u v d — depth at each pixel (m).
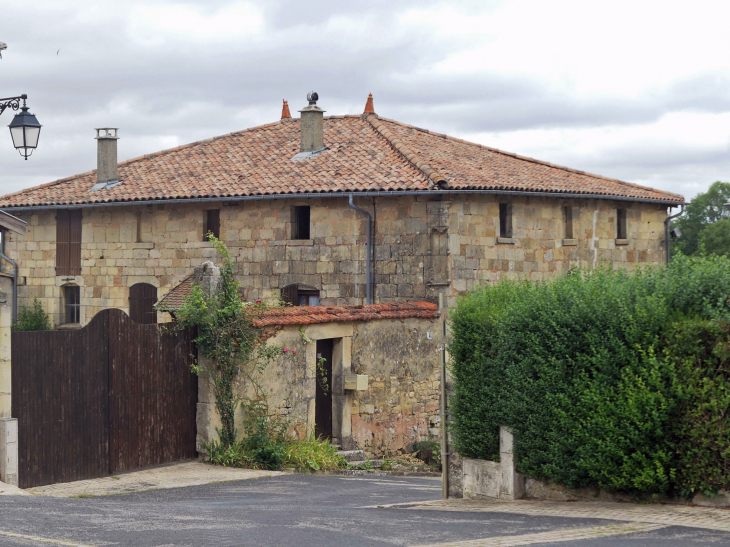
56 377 12.96
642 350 9.95
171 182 24.80
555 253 24.34
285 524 9.38
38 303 26.34
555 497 11.21
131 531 8.66
